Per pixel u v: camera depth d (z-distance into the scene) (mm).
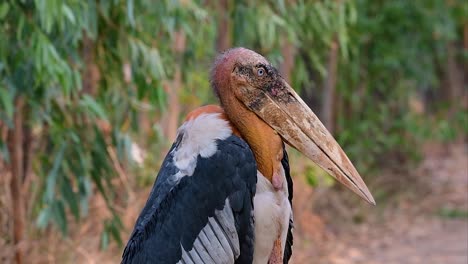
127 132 11727
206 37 11984
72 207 9773
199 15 10492
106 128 10930
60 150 9555
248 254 6027
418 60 18922
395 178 18312
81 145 9703
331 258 13812
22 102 9594
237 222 5961
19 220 10031
